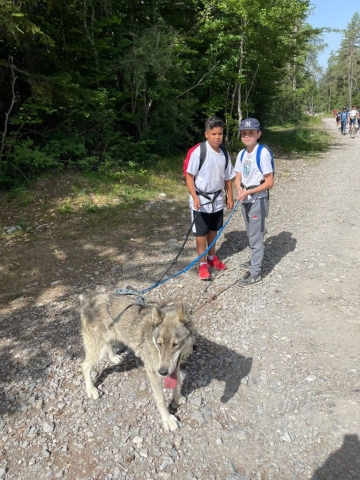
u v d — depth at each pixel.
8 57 10.88
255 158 5.08
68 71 12.11
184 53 15.02
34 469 2.95
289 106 31.56
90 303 3.84
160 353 3.11
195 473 2.83
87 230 8.09
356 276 5.70
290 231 7.80
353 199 10.11
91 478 2.84
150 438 3.16
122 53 13.98
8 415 3.49
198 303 5.15
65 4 11.42
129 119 14.09
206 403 3.49
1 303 5.42
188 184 5.48
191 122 15.64
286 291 5.32
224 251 6.94
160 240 7.56
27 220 8.64
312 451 2.96
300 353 4.05
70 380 3.90
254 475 2.80
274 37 15.99
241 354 4.10
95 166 12.20
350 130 26.92
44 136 11.84
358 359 3.91
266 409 3.38
